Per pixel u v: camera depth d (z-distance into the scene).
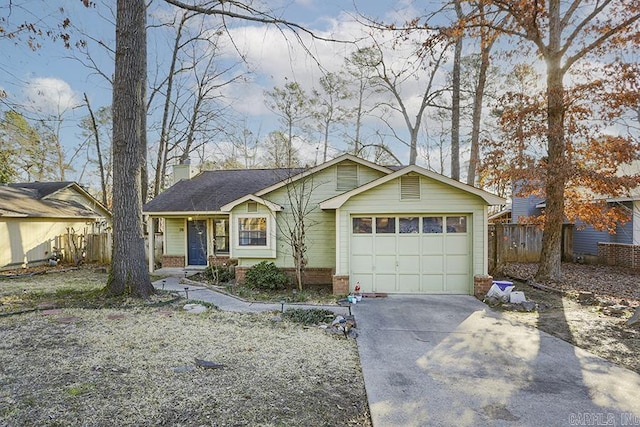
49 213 17.06
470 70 19.59
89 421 3.34
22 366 4.56
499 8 10.81
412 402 3.96
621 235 14.77
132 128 8.62
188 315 7.30
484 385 4.41
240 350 5.35
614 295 9.27
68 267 15.78
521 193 11.39
